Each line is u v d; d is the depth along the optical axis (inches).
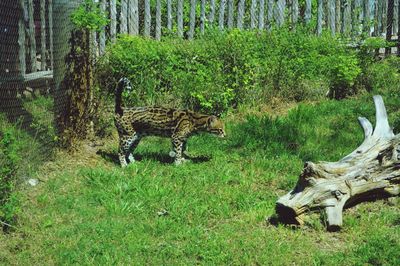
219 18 512.4
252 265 230.8
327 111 445.1
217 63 457.4
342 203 267.3
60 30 361.4
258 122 418.0
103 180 313.0
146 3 498.0
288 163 347.9
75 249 240.5
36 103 381.4
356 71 486.3
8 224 255.1
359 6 539.8
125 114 338.0
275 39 489.4
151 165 339.9
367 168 280.2
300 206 261.9
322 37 511.2
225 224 266.7
